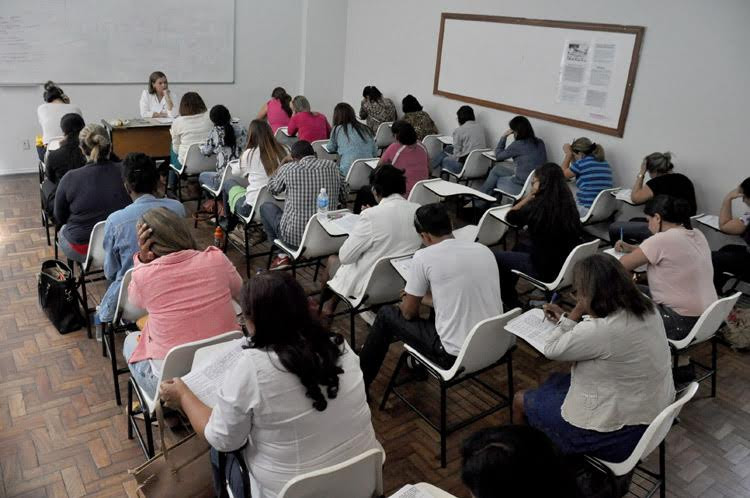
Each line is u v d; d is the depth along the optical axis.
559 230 3.06
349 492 1.48
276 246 3.93
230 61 7.11
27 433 2.50
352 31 7.75
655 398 1.90
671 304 2.72
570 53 5.05
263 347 1.44
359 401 1.53
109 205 3.20
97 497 2.20
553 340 2.00
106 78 6.27
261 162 3.96
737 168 4.10
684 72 4.30
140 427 2.55
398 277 2.89
